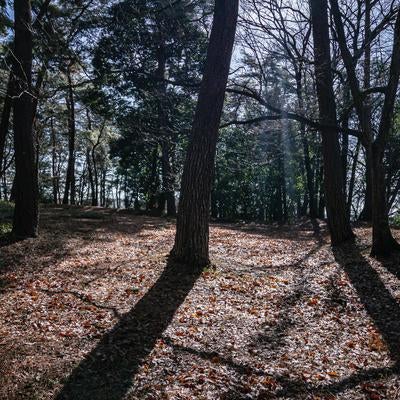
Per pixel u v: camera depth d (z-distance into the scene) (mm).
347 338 6094
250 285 8586
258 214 41219
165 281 8500
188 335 6086
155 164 33281
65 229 15289
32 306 7156
